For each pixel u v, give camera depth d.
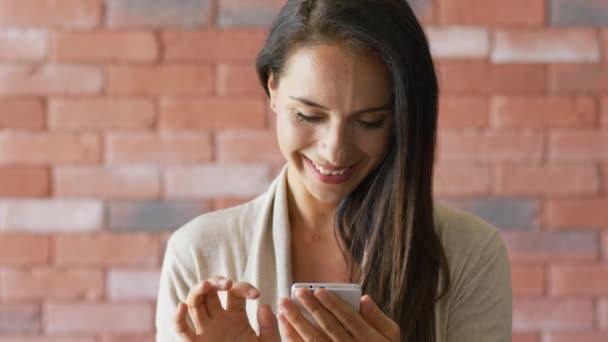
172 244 1.44
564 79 2.53
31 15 2.48
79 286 2.54
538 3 2.51
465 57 2.52
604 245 2.55
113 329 2.55
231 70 2.51
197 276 1.41
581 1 2.51
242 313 1.22
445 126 2.53
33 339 2.54
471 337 1.35
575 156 2.54
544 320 2.57
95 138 2.51
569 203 2.54
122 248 2.54
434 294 1.33
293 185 1.41
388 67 1.19
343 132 1.19
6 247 2.53
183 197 2.53
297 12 1.21
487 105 2.53
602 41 2.52
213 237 1.42
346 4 1.18
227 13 2.50
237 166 2.53
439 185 2.54
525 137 2.53
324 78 1.17
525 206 2.55
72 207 2.53
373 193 1.34
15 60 2.49
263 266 1.39
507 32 2.51
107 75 2.50
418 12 2.51
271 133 2.53
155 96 2.51
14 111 2.50
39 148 2.51
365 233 1.36
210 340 1.20
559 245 2.55
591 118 2.53
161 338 1.40
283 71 1.23
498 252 1.38
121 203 2.53
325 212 1.40
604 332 2.57
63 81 2.50
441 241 1.37
